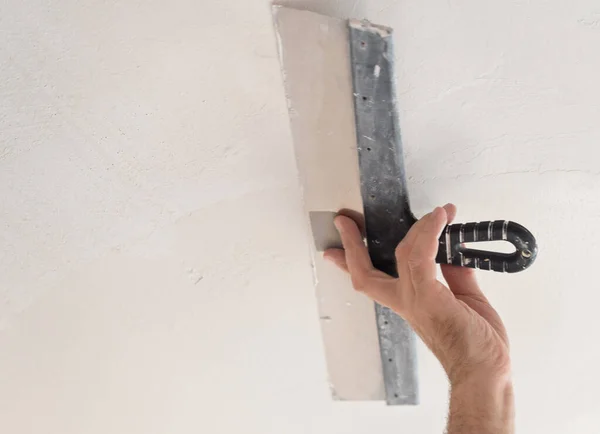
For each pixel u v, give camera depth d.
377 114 0.86
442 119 0.90
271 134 0.93
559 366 1.26
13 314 1.16
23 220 1.03
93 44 0.85
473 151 0.94
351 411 1.34
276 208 1.03
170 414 1.36
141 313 1.19
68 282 1.12
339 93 0.85
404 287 0.87
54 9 0.81
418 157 0.95
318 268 1.07
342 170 0.92
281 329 1.21
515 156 0.94
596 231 1.04
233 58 0.86
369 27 0.79
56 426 1.36
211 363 1.27
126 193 1.01
